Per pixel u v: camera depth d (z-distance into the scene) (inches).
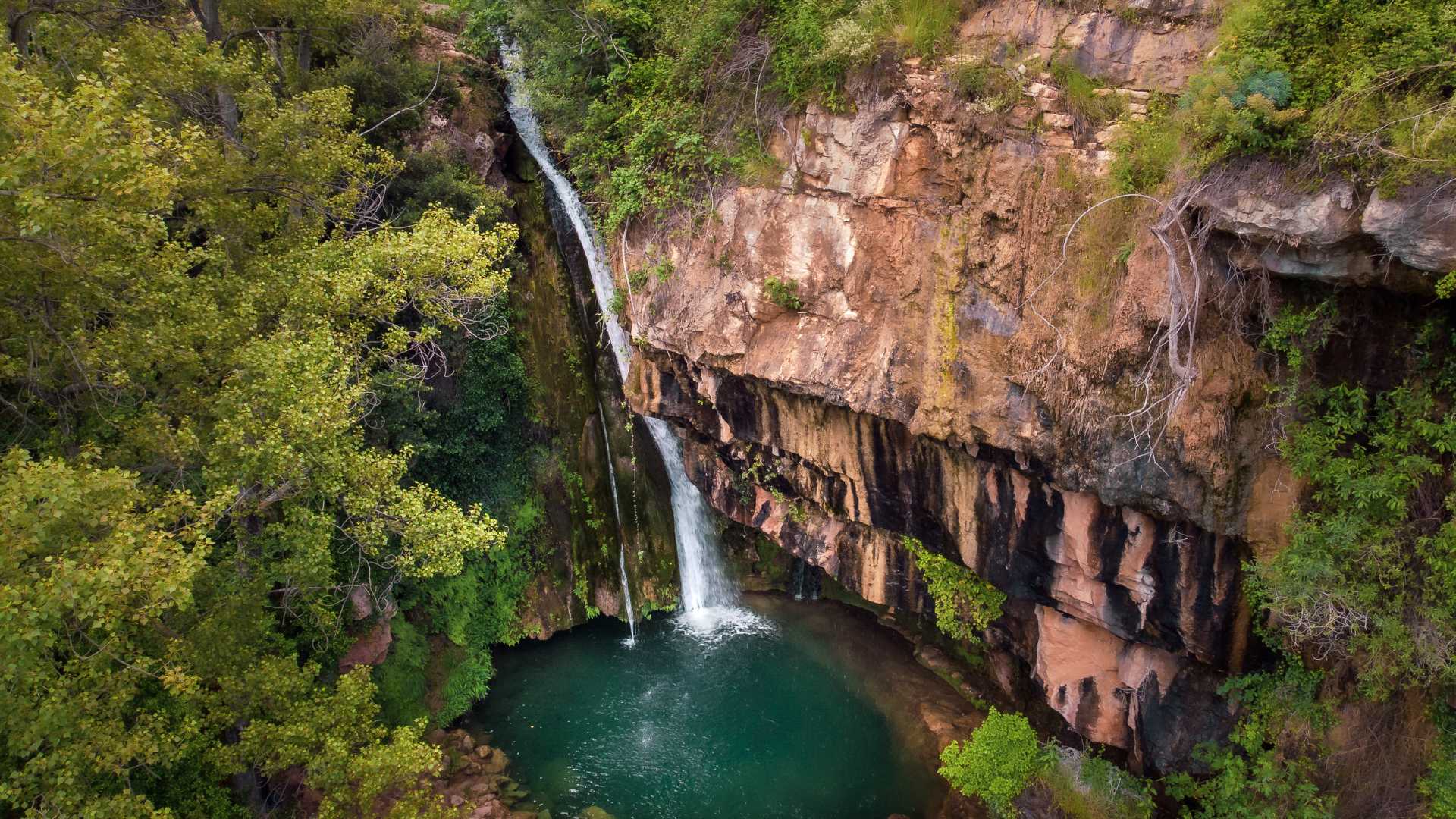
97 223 402.3
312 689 561.6
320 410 480.4
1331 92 404.8
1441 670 422.3
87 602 335.3
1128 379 490.3
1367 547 429.7
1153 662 565.0
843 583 756.6
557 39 775.7
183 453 463.5
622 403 914.1
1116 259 489.7
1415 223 369.1
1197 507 484.1
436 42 970.7
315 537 519.8
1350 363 446.3
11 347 454.6
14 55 347.9
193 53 576.7
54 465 357.4
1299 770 487.2
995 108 536.1
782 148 650.8
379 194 733.9
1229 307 469.7
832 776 686.5
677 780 683.4
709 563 940.0
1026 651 655.8
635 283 740.0
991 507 592.7
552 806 654.5
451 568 575.8
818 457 689.0
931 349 576.4
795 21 617.3
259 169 598.5
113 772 422.9
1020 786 580.4
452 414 796.0
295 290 541.0
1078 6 537.3
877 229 601.0
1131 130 492.7
